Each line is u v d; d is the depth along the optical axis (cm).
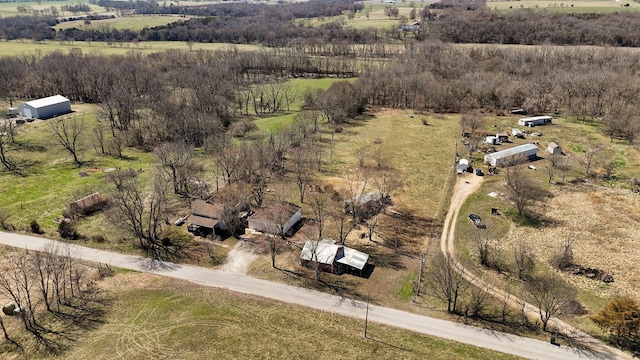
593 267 7881
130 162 12925
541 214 9775
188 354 6088
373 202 10112
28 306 6919
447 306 7050
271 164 11694
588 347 6172
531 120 15688
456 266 8088
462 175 11981
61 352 6116
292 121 16200
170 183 11031
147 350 6156
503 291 7394
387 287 7544
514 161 12375
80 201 9850
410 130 15775
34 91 19475
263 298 7225
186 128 14075
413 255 8462
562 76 17688
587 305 6950
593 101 16500
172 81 19638
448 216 9931
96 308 6969
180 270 7944
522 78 18850
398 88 18750
